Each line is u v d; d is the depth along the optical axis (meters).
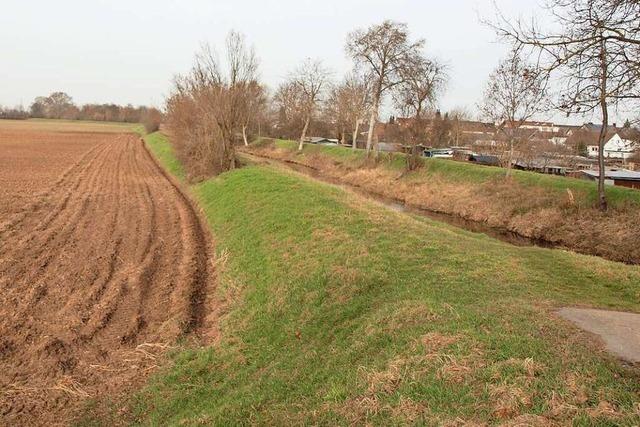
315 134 82.38
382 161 40.94
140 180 33.00
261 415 6.52
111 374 8.50
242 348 9.03
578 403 4.90
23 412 7.41
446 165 34.16
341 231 13.65
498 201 26.47
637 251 18.58
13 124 122.25
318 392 6.65
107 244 16.53
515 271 10.82
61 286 12.41
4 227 18.30
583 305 8.62
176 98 38.19
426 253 11.79
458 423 4.89
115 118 164.62
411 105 38.34
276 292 10.80
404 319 7.89
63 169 37.78
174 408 7.48
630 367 5.82
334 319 9.03
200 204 23.20
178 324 10.26
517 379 5.42
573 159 40.44
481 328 7.03
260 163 33.28
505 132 30.34
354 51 40.50
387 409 5.54
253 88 33.50
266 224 15.68
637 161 43.56
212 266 14.40
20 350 9.20
